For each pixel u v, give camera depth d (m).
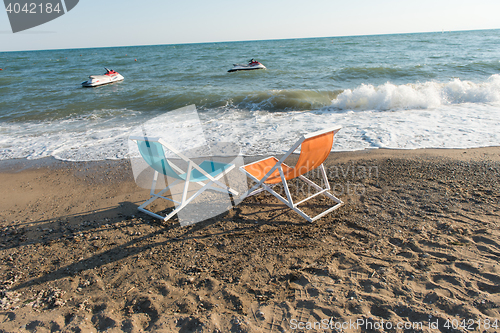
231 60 33.91
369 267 2.40
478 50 28.31
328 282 2.27
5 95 15.17
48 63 45.34
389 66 18.69
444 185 3.82
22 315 2.14
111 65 35.59
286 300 2.12
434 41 49.25
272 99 10.75
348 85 13.91
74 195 4.40
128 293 2.36
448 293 1.99
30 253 3.02
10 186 4.88
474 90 8.95
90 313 2.15
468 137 5.67
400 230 2.93
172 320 2.00
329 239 2.92
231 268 2.59
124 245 3.07
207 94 12.19
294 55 34.22
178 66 29.89
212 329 1.89
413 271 2.27
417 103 8.69
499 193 3.46
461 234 2.73
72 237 3.28
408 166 4.56
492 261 2.28
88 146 6.75
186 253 2.87
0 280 2.62
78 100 12.92
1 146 7.08
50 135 7.88
